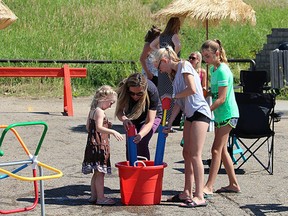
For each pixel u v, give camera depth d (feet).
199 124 31.68
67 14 104.37
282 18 110.22
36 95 74.90
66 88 63.77
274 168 41.65
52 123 57.41
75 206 32.45
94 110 32.04
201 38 100.73
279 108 66.33
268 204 33.22
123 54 91.15
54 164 42.11
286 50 78.13
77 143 49.11
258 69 86.79
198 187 32.42
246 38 100.83
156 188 32.53
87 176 39.17
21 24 99.66
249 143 49.29
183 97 31.76
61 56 88.58
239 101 38.99
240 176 39.40
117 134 31.32
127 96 33.32
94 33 98.89
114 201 32.71
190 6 52.06
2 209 31.76
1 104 68.28
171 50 32.50
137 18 105.70
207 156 44.75
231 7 53.16
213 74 34.06
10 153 45.09
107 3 110.01
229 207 32.48
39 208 32.14
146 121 33.53
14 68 65.00
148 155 35.73
